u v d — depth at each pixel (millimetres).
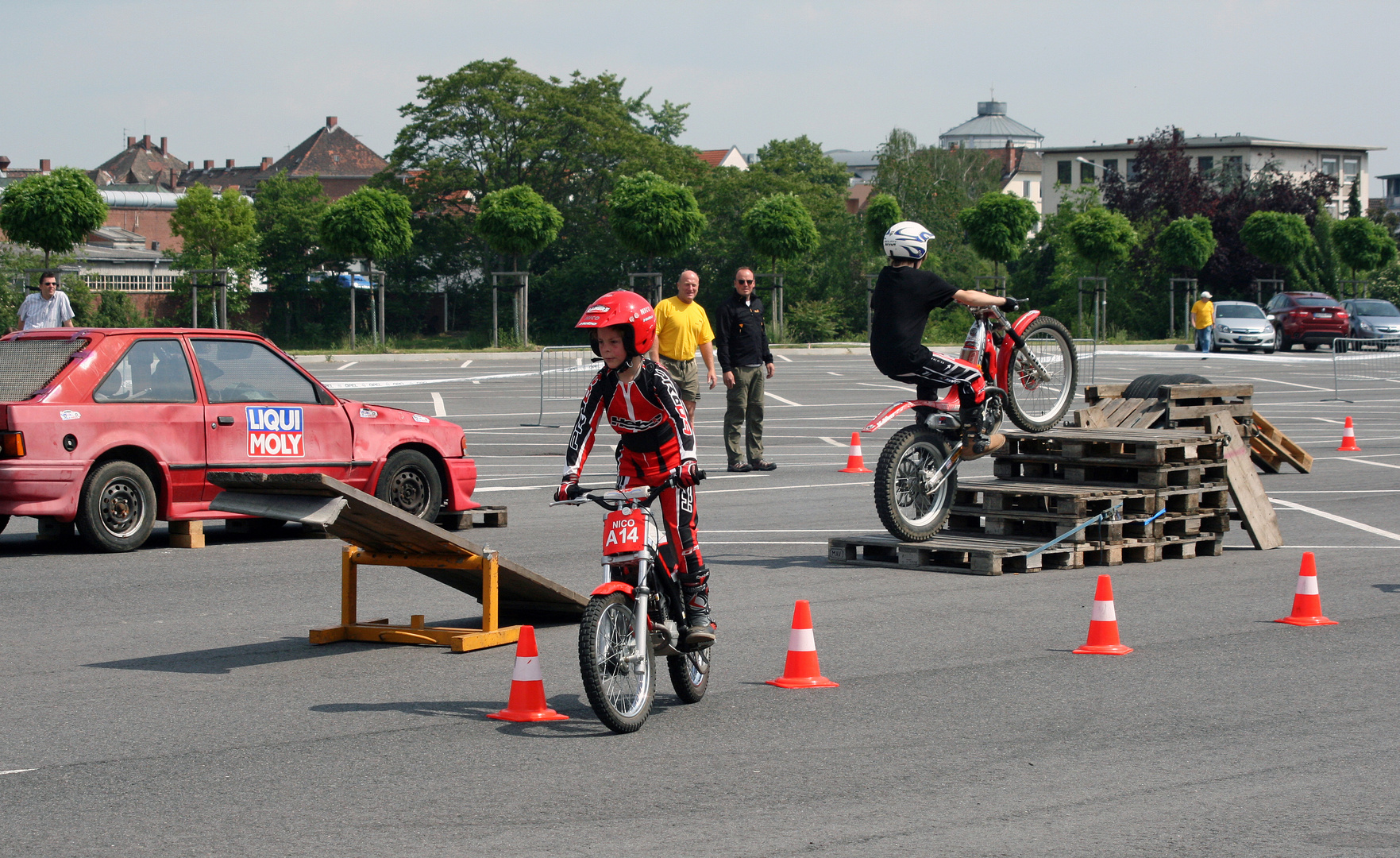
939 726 6820
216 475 7617
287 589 10570
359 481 13047
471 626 9258
